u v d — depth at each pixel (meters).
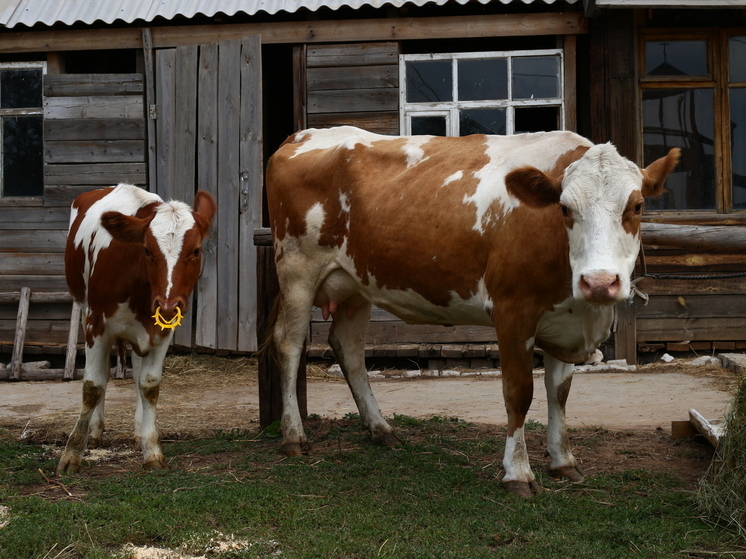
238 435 5.61
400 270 4.62
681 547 3.31
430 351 8.66
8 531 3.46
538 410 6.44
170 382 8.24
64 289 9.38
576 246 3.66
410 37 8.72
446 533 3.52
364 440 5.30
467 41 9.50
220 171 8.73
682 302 8.62
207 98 8.77
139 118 9.18
